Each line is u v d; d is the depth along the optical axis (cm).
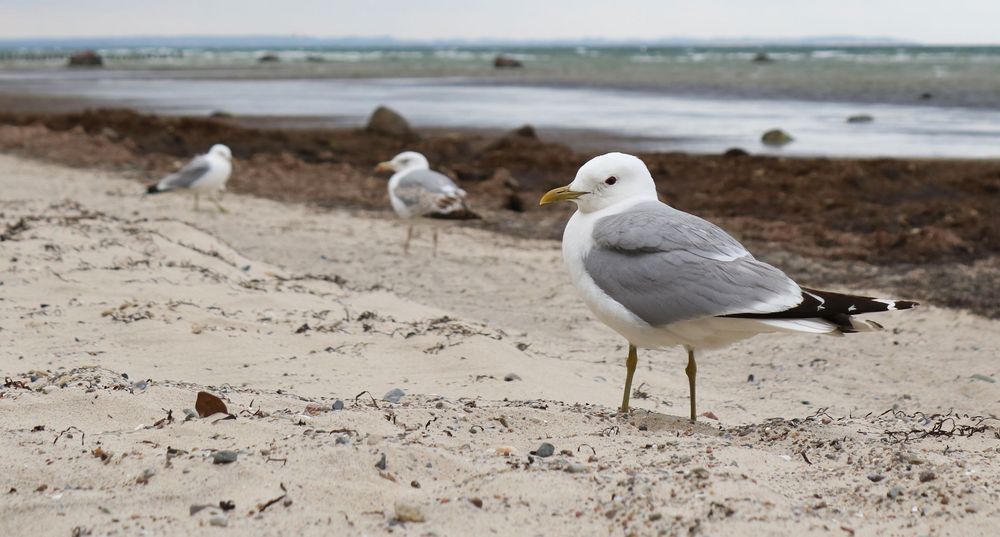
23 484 343
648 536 313
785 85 4606
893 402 664
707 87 4559
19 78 5666
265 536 308
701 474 366
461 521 323
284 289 833
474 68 7369
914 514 336
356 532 313
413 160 1226
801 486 367
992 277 1039
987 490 353
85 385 489
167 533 308
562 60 9100
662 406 599
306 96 4128
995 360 767
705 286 455
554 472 371
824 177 1644
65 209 1151
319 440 395
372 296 846
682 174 1767
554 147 2117
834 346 809
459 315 866
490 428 449
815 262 1120
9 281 753
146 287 771
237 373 580
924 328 859
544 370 648
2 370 539
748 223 1324
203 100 3819
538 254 1169
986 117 2970
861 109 3316
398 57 11044
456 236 1273
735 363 763
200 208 1405
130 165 1850
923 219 1355
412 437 415
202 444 391
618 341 813
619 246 483
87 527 310
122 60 9875
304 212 1413
